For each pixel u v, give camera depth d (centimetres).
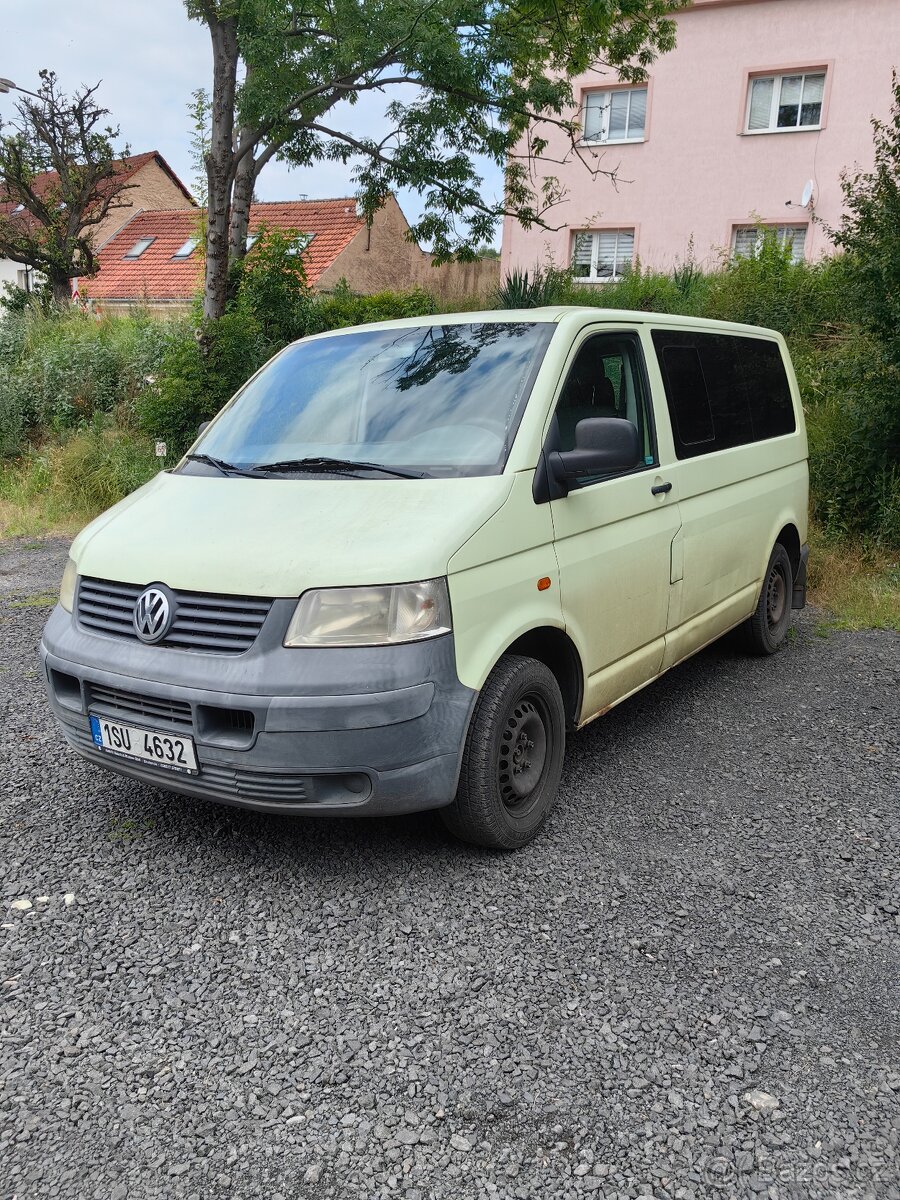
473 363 389
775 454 574
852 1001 268
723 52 2080
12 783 415
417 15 1062
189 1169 212
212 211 1137
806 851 354
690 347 489
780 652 622
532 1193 205
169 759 316
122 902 320
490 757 328
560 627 358
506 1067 242
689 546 459
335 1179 209
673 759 442
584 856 349
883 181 790
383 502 332
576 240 2323
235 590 305
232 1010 265
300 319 1305
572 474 355
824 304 1218
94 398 1366
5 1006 267
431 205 1315
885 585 760
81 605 347
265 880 333
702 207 2167
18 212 3441
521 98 1219
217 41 1075
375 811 306
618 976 279
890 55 1938
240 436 413
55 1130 223
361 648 296
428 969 282
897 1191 205
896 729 480
